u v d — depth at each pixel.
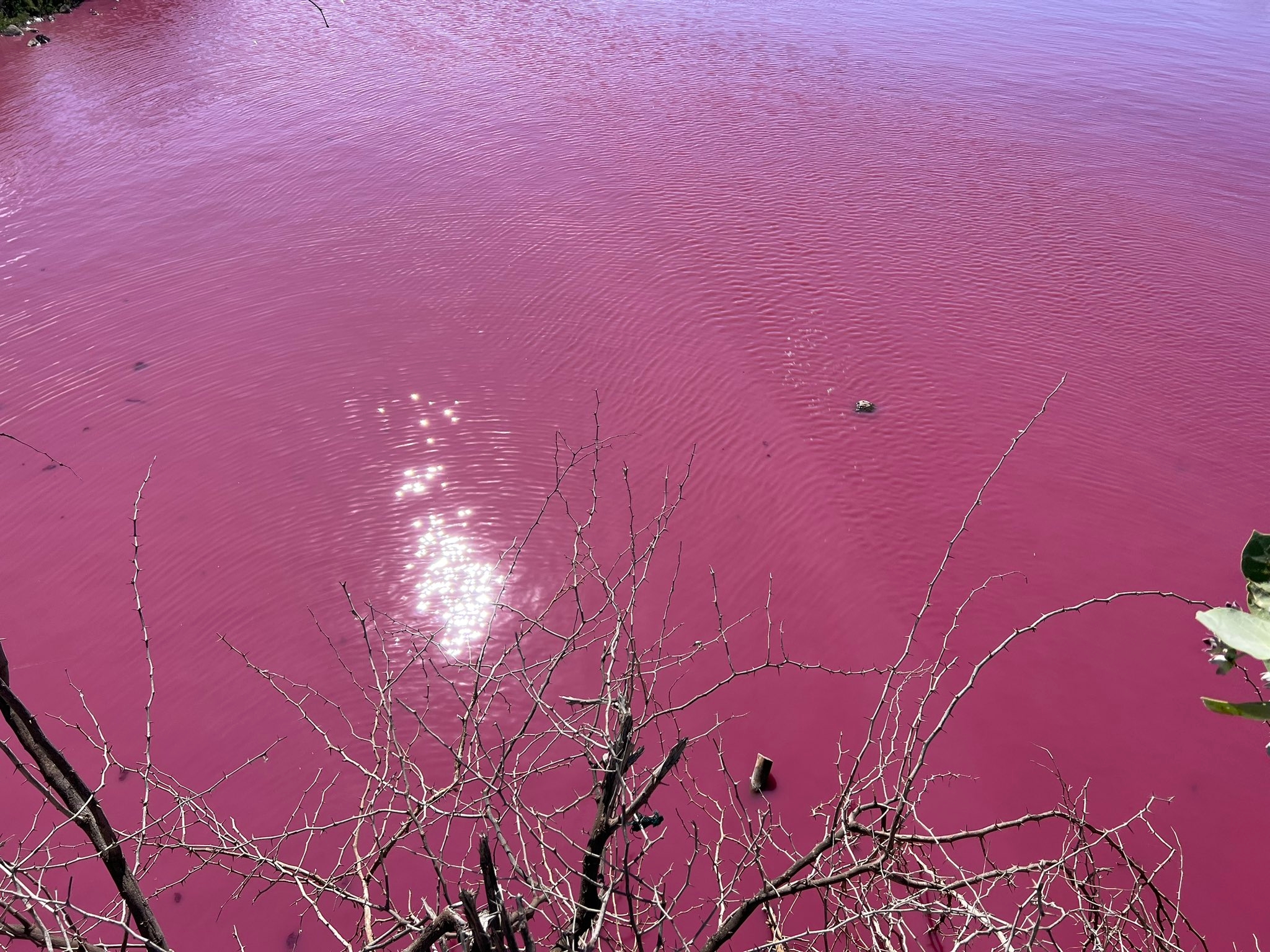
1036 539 12.16
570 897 4.50
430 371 14.80
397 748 5.20
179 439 13.72
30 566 11.95
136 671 10.76
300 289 16.58
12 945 7.09
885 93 23.94
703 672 10.72
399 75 25.12
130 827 9.20
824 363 14.90
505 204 18.89
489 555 12.02
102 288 16.72
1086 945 5.14
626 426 13.91
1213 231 18.14
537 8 30.03
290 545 12.18
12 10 29.59
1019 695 10.41
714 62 25.69
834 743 10.02
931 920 6.64
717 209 18.75
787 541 12.26
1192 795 9.51
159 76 25.39
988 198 19.22
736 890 8.52
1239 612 1.69
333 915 8.50
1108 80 24.80
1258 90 24.19
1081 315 15.86
